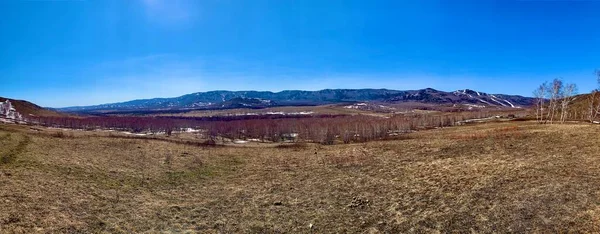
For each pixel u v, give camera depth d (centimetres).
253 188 2753
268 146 6019
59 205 1912
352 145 5581
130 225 1805
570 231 1484
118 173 2955
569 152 2950
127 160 3600
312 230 1839
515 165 2670
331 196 2439
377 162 3616
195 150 4812
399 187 2498
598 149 2870
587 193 1859
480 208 1881
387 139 6638
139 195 2378
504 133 4925
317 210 2152
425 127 10088
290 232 1827
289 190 2666
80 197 2114
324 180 2956
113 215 1909
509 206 1839
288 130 9919
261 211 2161
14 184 2136
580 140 3450
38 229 1572
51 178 2438
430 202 2094
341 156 4216
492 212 1802
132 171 3098
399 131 9081
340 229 1833
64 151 3728
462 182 2392
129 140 5412
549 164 2575
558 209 1712
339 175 3122
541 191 1983
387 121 10725
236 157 4388
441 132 7125
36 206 1831
